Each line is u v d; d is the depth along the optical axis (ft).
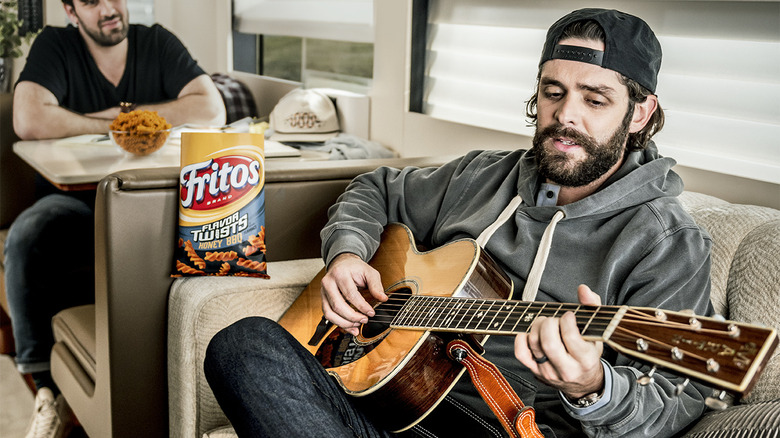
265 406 3.45
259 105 12.66
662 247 3.98
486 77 7.86
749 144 5.47
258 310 5.13
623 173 4.35
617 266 4.08
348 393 4.05
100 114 10.34
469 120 8.14
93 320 6.61
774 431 3.10
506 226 4.67
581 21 4.15
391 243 5.09
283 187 5.88
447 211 5.20
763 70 5.32
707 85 5.73
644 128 4.43
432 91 8.78
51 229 7.88
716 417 3.56
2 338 8.96
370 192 5.58
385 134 9.47
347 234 4.98
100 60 10.89
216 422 5.15
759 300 4.20
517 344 3.01
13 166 9.34
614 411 3.25
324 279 4.55
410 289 4.44
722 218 4.75
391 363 3.99
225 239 5.32
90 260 8.20
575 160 4.18
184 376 5.08
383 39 9.28
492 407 3.74
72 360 6.55
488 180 5.08
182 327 5.07
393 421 4.09
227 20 13.83
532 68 7.21
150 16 13.52
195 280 5.28
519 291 4.50
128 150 7.66
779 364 3.86
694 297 3.85
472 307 3.69
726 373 2.45
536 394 4.19
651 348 2.71
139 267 5.34
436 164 6.61
